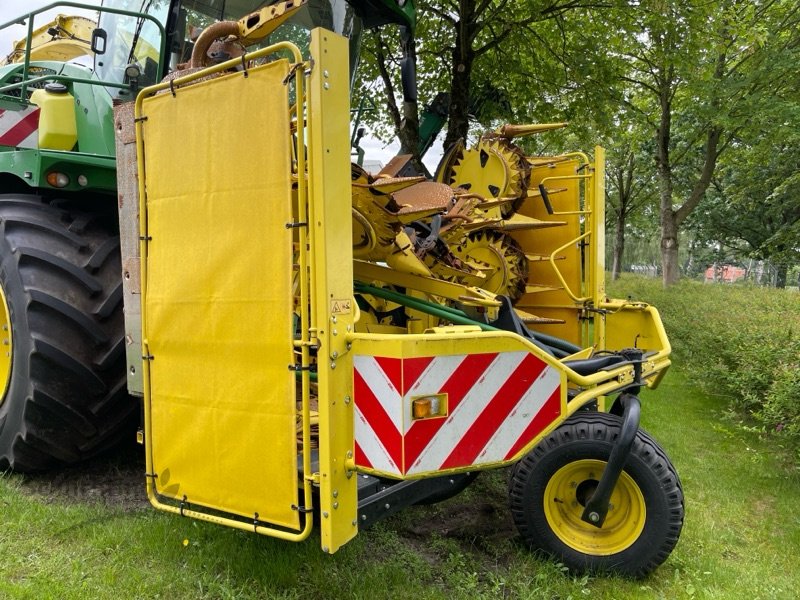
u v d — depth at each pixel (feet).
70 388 10.16
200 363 7.72
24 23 11.21
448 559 9.16
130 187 8.55
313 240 6.81
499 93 29.25
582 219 16.34
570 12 30.99
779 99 35.58
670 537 8.73
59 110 10.64
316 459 7.47
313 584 8.20
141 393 8.64
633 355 10.10
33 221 10.41
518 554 9.32
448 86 32.12
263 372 7.22
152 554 8.75
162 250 7.98
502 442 7.89
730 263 129.49
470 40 27.55
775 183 59.82
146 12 11.81
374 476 7.73
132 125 8.45
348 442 7.24
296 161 7.29
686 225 90.99
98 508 10.14
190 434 7.88
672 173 65.36
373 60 28.37
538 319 15.17
